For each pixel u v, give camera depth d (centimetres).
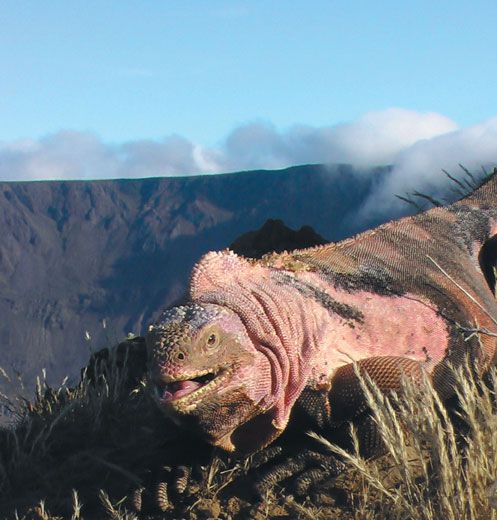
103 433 110
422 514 84
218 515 92
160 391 92
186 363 91
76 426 111
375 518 87
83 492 99
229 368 93
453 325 110
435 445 83
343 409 99
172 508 95
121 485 99
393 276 111
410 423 84
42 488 100
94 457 104
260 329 96
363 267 110
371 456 97
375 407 86
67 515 95
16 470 102
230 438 98
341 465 95
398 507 84
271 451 99
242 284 98
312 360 99
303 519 90
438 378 108
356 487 93
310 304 102
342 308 104
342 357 102
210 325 93
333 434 100
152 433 107
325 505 92
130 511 94
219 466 98
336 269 108
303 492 94
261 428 98
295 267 104
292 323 99
